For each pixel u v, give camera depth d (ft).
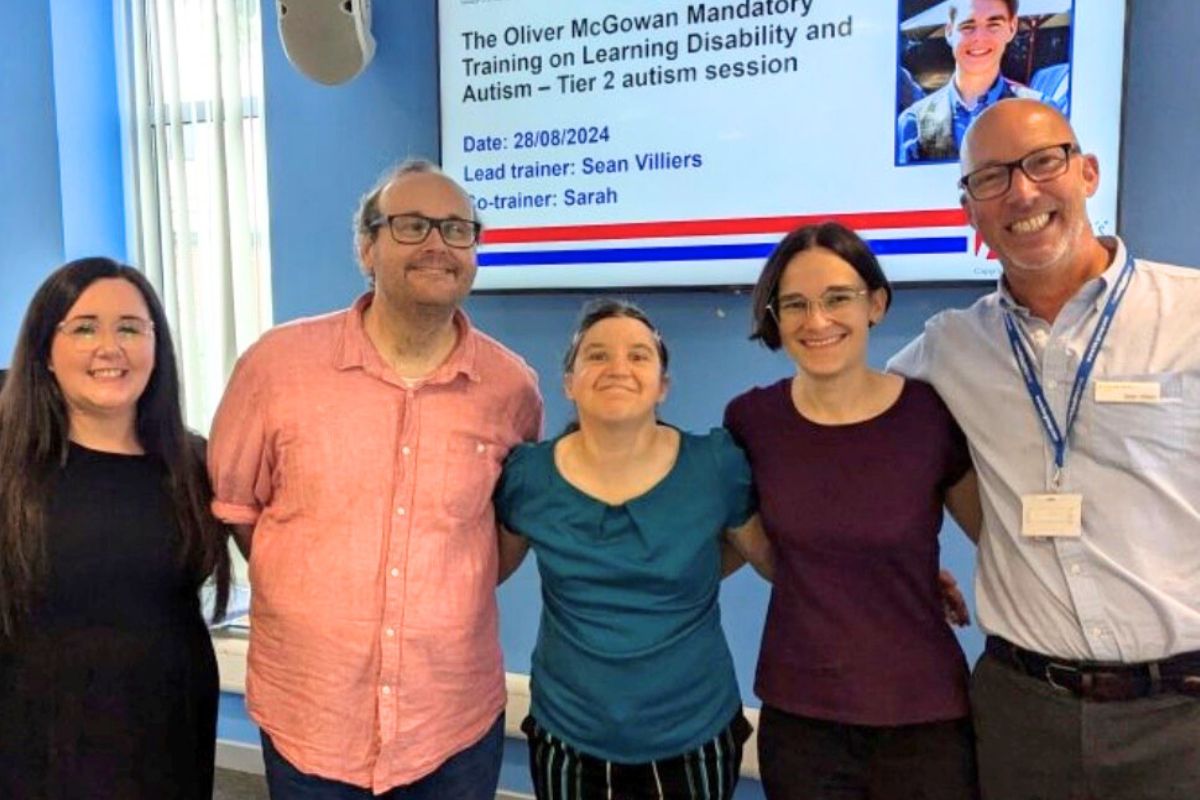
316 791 5.38
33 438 5.32
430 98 9.06
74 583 5.21
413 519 5.38
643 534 5.25
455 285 5.39
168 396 5.74
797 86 7.68
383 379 5.46
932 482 5.18
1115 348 4.84
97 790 5.24
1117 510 4.78
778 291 5.32
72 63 10.63
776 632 5.34
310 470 5.36
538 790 5.51
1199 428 4.73
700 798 5.31
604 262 8.40
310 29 8.65
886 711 5.04
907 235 7.49
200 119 10.43
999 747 5.03
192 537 5.59
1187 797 4.68
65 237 10.71
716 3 7.84
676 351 8.45
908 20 7.35
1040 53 7.06
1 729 5.22
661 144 8.12
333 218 9.57
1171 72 7.03
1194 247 7.08
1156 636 4.68
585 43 8.28
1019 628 4.98
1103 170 7.00
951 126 7.29
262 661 5.54
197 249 10.64
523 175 8.59
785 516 5.22
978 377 5.19
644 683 5.19
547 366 8.88
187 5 10.37
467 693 5.61
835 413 5.36
